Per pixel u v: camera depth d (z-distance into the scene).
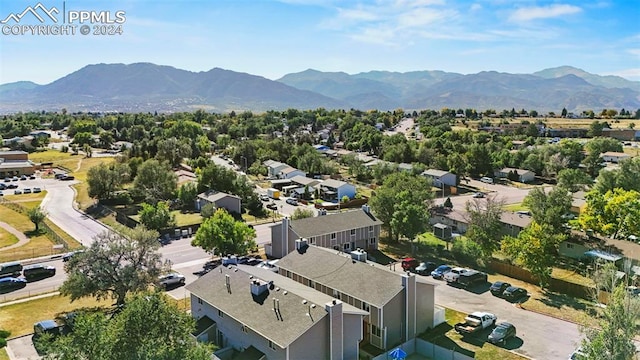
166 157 150.75
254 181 140.38
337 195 117.00
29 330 48.56
